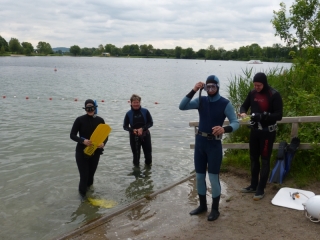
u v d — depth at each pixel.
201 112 4.65
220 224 4.53
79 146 5.86
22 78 33.56
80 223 4.94
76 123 5.83
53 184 6.43
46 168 7.27
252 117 4.99
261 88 5.07
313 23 10.59
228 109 4.53
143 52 188.25
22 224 4.92
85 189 5.88
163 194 5.77
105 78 37.28
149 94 22.20
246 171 6.45
